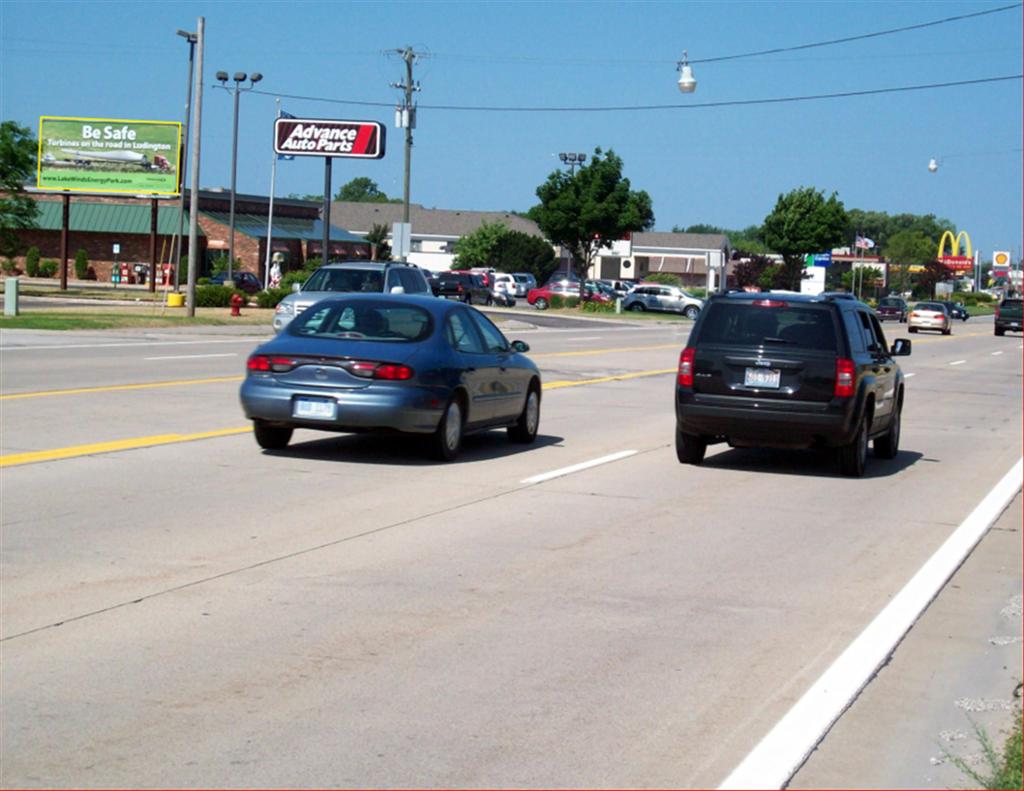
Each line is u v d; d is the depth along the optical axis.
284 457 13.19
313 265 71.12
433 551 9.18
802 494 12.58
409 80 51.91
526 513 10.79
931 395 26.55
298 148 49.28
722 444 16.34
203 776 5.05
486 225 105.75
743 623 7.62
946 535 10.70
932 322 62.66
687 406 13.58
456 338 13.73
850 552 9.83
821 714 6.05
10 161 54.81
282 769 5.14
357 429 12.68
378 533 9.72
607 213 70.88
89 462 12.39
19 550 8.68
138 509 10.21
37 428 14.50
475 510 10.81
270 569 8.42
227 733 5.52
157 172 60.56
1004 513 11.95
